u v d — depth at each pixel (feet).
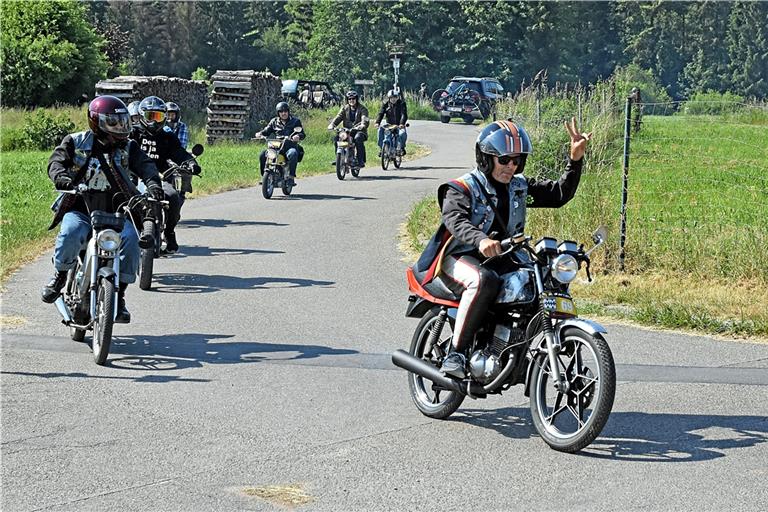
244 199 165.17
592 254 96.99
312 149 275.18
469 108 411.54
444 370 52.65
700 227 104.06
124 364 66.39
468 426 53.98
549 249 49.57
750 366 66.44
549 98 164.96
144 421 54.44
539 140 146.30
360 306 85.87
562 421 54.24
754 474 46.55
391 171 218.38
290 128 169.68
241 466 47.67
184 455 49.14
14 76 386.11
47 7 396.57
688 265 93.30
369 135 324.60
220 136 303.07
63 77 392.88
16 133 286.46
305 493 44.37
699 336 74.79
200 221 139.03
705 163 164.14
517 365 50.75
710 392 60.23
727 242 95.81
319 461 48.39
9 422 54.08
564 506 42.78
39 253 111.34
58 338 73.10
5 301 85.40
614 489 44.65
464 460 48.52
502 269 52.16
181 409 56.65
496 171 51.93
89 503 43.16
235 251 114.62
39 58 386.93
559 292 49.73
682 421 54.60
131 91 295.69
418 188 181.27
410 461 48.42
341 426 53.88
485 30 651.25
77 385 61.26
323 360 67.92
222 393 59.93
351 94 201.77
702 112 204.54
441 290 53.57
